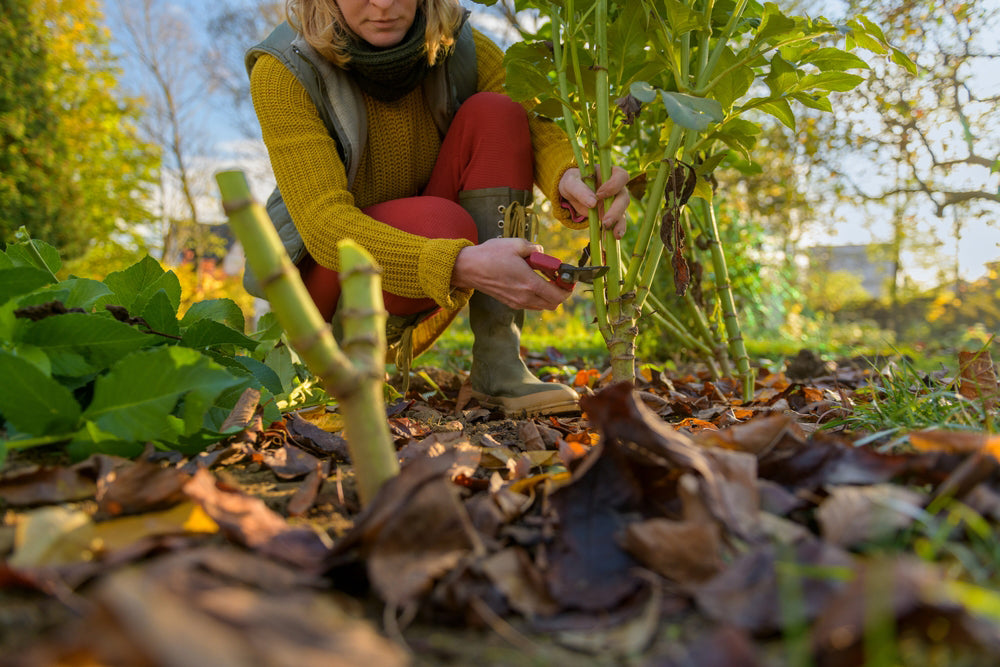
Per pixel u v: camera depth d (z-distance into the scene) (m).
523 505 0.77
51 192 6.36
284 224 1.64
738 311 4.48
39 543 0.60
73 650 0.37
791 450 0.80
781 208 4.47
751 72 1.33
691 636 0.53
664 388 1.88
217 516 0.65
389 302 1.63
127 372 0.84
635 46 1.33
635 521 0.67
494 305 1.59
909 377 1.38
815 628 0.46
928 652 0.47
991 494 0.66
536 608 0.57
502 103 1.60
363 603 0.60
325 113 1.49
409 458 0.98
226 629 0.40
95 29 8.20
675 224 1.31
